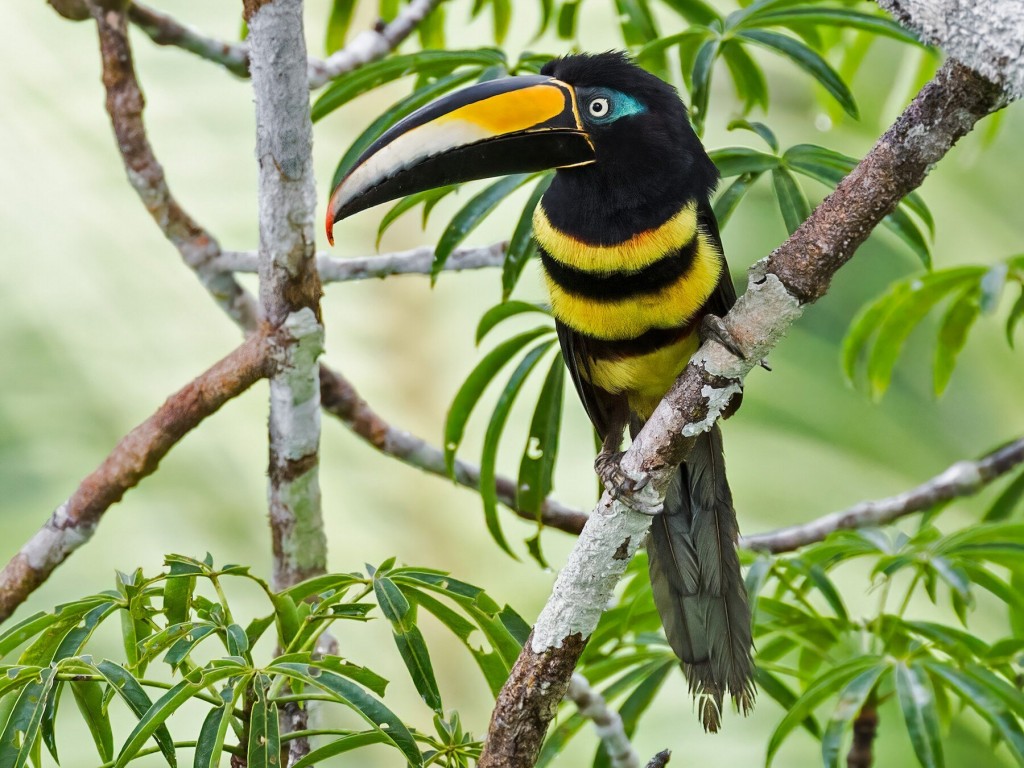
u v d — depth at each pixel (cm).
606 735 750
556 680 581
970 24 497
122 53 783
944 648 723
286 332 704
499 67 790
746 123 761
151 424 711
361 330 1280
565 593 586
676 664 773
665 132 695
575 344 754
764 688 790
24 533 1125
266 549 1197
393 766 1131
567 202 703
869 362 926
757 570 728
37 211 1244
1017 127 1346
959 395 1347
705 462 727
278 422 723
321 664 525
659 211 690
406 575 568
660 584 726
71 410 1181
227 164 1269
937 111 532
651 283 693
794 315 577
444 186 742
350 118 1321
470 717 1223
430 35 1012
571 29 984
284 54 648
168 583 561
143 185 805
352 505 1214
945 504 897
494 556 1236
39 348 1194
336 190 688
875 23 760
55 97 1282
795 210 743
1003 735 668
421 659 551
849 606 1199
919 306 892
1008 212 1347
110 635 1101
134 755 491
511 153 691
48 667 521
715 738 1168
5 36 1289
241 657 521
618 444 778
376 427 861
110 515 1170
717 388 586
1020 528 709
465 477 870
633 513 587
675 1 918
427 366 1279
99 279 1234
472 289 1302
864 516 892
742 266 1292
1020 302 883
